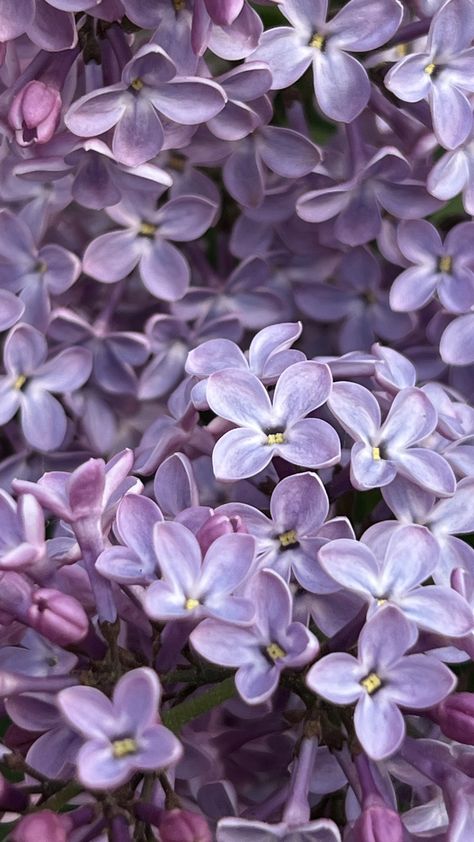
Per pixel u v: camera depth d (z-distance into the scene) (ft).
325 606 1.08
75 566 1.07
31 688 1.05
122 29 1.23
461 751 1.07
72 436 1.32
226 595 1.01
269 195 1.29
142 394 1.31
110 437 1.32
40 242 1.30
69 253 1.28
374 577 1.03
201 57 1.21
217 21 1.14
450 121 1.20
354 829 1.02
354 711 1.03
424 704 1.01
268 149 1.27
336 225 1.27
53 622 1.02
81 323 1.30
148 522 1.04
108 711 0.98
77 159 1.21
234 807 1.12
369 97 1.22
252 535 1.04
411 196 1.25
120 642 1.08
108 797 1.03
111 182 1.22
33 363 1.28
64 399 1.30
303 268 1.34
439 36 1.20
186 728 1.13
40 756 1.07
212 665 1.06
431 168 1.25
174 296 1.30
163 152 1.29
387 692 1.01
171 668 1.05
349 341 1.32
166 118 1.20
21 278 1.30
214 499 1.20
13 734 1.09
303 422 1.08
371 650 1.01
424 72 1.20
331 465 1.07
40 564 1.05
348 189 1.24
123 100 1.19
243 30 1.19
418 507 1.09
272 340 1.13
